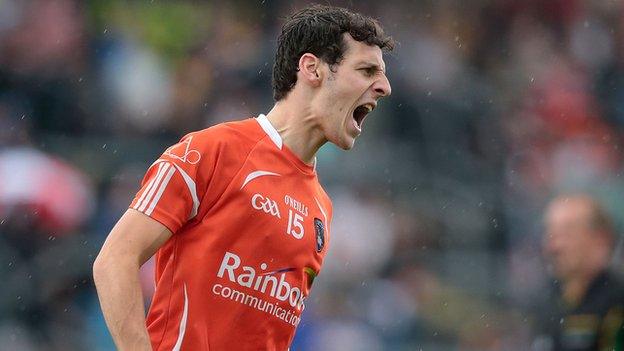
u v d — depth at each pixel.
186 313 13.23
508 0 52.94
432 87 45.16
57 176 34.97
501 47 51.50
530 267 39.38
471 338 38.03
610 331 22.02
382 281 38.03
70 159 37.72
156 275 13.72
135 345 12.53
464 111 45.75
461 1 51.34
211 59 44.19
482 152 44.38
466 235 40.56
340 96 13.83
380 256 38.50
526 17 53.25
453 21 50.78
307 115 13.97
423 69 46.03
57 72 40.66
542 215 41.88
